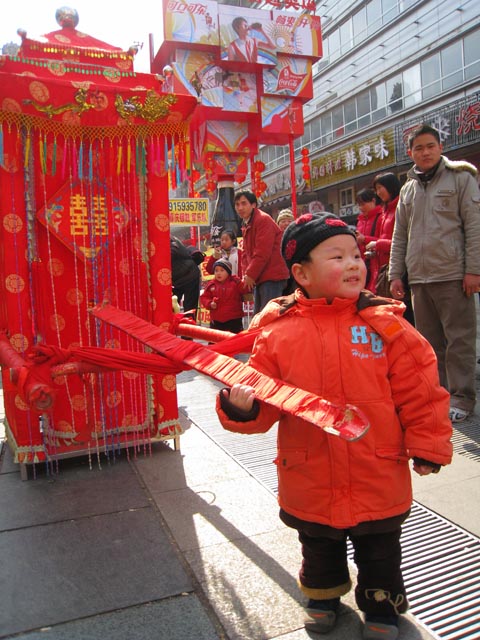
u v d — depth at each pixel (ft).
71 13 10.64
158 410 11.06
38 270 9.89
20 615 6.05
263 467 10.21
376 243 15.55
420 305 12.94
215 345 6.48
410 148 12.48
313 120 81.97
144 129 9.99
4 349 7.89
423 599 6.21
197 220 34.37
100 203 10.31
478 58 54.75
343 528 5.30
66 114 9.45
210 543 7.51
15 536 7.82
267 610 6.05
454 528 7.72
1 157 9.37
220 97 46.60
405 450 5.46
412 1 61.21
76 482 9.75
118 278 10.56
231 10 45.44
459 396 12.42
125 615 6.03
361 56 70.44
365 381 5.39
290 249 5.76
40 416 10.04
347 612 6.01
